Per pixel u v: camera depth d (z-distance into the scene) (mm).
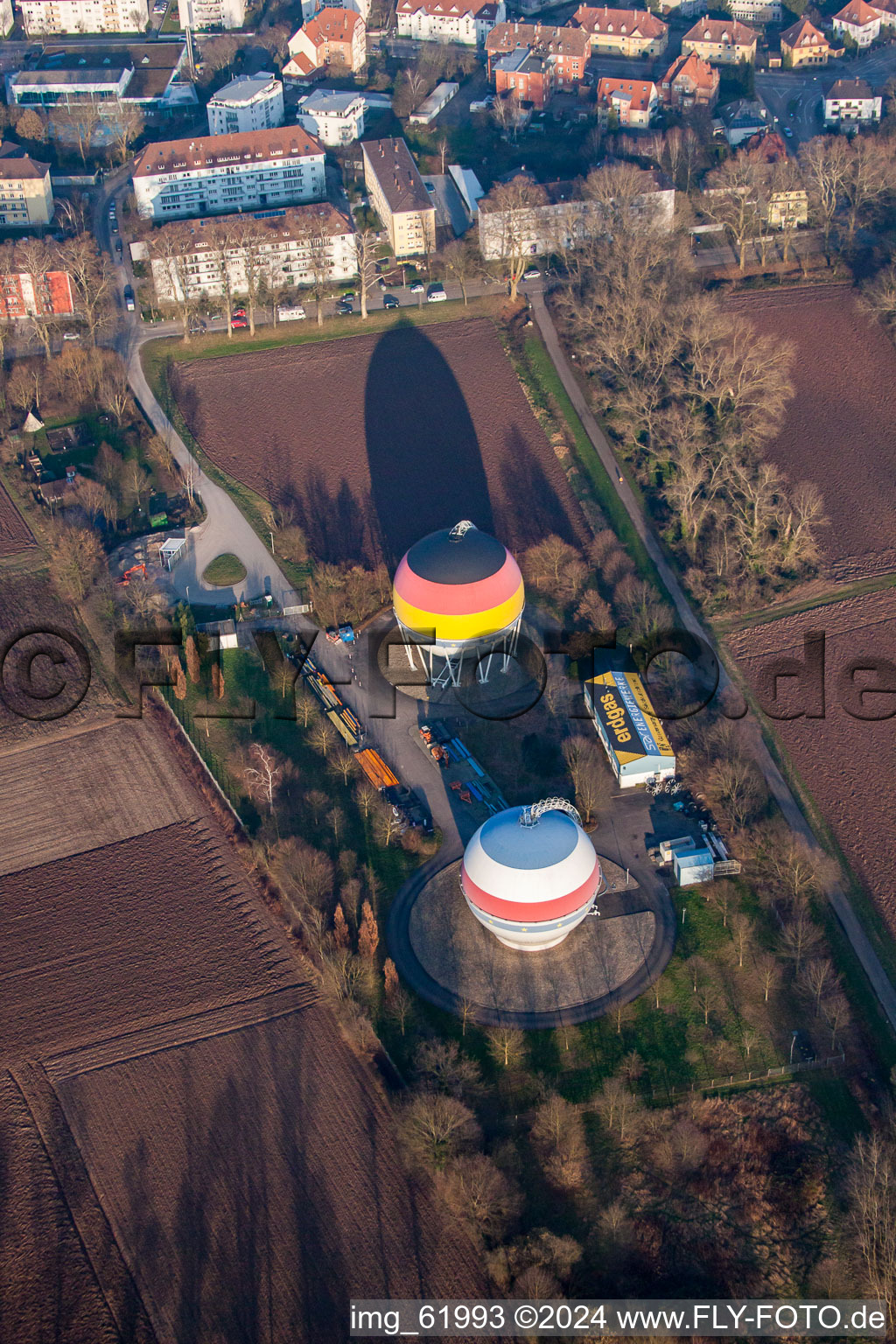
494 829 171125
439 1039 165000
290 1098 159375
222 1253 144500
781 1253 143750
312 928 177875
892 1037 163750
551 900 165125
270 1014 169625
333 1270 142625
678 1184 149750
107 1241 146125
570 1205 148125
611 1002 168750
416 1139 150500
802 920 173250
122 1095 160750
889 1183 144000
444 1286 141000
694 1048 162750
